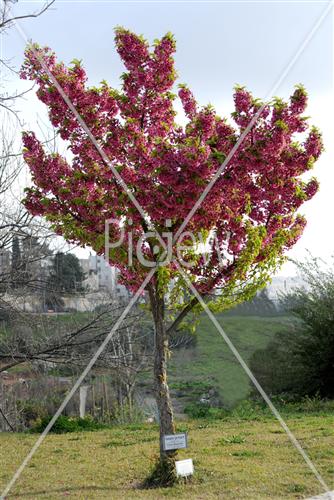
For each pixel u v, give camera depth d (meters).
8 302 11.54
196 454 8.53
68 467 8.25
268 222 7.18
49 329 12.16
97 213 6.81
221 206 6.91
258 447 8.95
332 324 15.53
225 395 17.92
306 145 6.55
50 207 6.95
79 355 11.44
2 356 11.27
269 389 16.28
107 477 7.46
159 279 6.59
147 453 8.91
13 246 11.80
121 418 16.34
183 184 6.04
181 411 17.11
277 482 6.72
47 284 12.12
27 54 6.98
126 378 15.57
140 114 6.78
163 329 6.99
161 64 6.67
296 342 16.12
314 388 15.62
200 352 19.59
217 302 7.31
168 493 6.33
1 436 11.43
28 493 6.79
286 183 6.80
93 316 12.12
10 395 16.08
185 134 6.82
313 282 16.50
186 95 7.38
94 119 6.78
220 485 6.64
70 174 7.05
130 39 6.67
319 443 8.91
